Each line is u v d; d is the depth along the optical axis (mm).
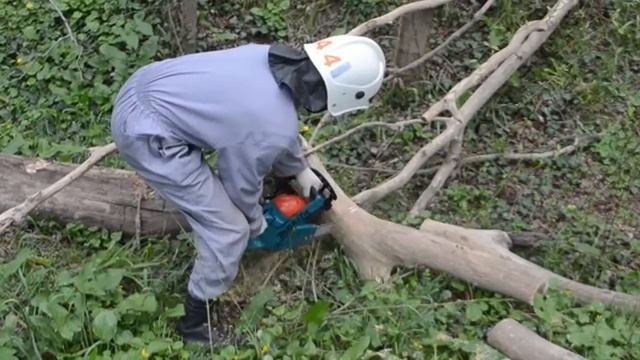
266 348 3738
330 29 5668
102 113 5098
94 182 4312
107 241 4332
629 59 5688
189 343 3850
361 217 4164
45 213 4355
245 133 3418
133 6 5574
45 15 5559
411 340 3850
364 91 3504
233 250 3672
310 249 4262
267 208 3924
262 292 3938
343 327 3865
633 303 3969
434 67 5500
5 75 5348
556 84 5453
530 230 4633
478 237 4125
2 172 4359
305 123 5129
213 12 5660
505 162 5027
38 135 5027
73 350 3752
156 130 3502
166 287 4059
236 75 3449
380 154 5012
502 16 5629
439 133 5055
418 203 4535
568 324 3865
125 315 3818
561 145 5211
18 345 3666
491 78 4777
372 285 4047
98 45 5391
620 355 3738
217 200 3605
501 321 3854
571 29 5676
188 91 3463
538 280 3938
